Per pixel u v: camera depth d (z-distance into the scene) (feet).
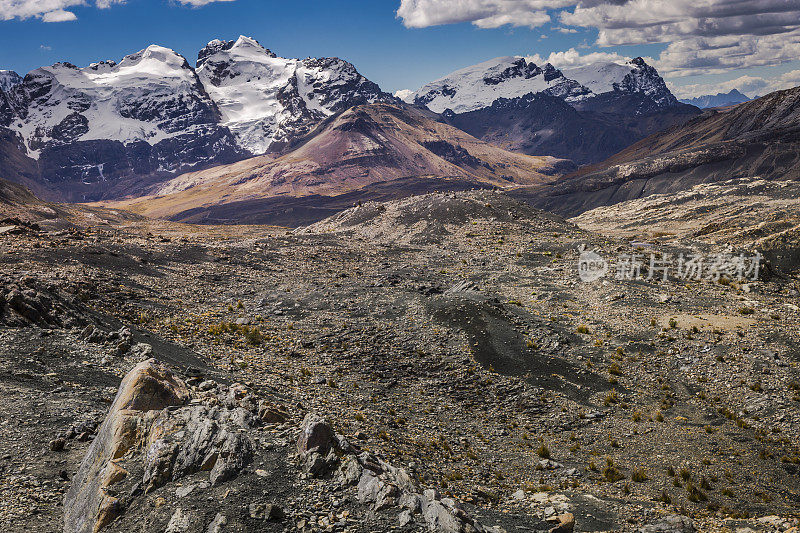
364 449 90.43
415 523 58.29
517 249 344.49
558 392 148.56
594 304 223.10
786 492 98.32
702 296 225.35
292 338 177.58
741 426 128.06
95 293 186.50
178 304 202.08
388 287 251.60
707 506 91.20
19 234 277.85
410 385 150.10
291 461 66.23
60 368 98.37
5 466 66.28
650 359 166.91
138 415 68.69
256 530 54.34
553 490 93.09
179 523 54.08
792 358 156.04
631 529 76.95
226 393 90.27
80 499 60.18
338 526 56.54
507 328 188.34
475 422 130.82
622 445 119.96
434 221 434.30
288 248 340.18
